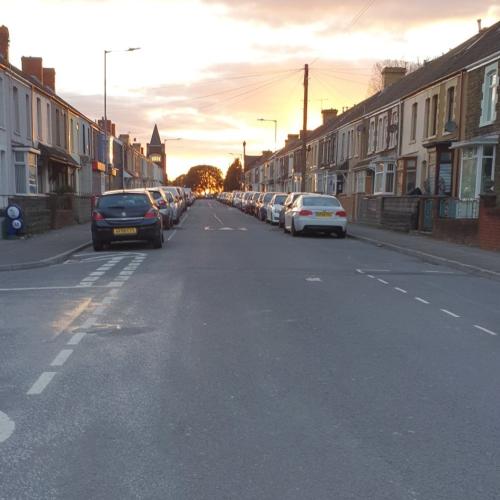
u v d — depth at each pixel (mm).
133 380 5184
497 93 20359
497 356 6008
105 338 6559
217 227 26844
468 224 17250
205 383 5121
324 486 3404
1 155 24078
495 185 20062
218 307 8203
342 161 42375
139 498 3270
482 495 3311
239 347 6215
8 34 28438
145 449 3857
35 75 34406
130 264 12844
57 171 33375
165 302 8539
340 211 20797
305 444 3945
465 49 26531
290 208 22656
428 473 3557
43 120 29969
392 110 31125
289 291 9555
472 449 3881
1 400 4711
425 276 11688
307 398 4781
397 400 4754
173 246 17078
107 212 15695
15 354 5961
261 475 3527
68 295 9148
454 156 23312
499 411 4539
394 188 30156
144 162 87562
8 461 3688
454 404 4676
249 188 112062
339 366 5617
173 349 6129
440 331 7027
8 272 12016
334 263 13406
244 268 12227
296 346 6281
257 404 4645
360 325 7258
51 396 4801
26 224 19391
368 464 3670
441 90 24859
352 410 4539
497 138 19875
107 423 4266
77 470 3574
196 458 3738
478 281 11234
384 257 15031
